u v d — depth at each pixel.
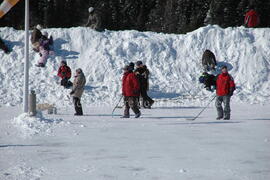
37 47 64.81
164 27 110.75
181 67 65.19
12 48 66.50
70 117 37.91
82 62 64.81
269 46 69.38
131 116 39.25
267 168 17.42
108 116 39.19
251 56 67.31
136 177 15.95
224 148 21.98
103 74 62.28
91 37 69.06
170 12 109.88
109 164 18.17
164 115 40.25
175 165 17.98
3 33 69.50
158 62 65.75
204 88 60.59
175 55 67.38
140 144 23.19
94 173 16.55
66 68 57.66
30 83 58.84
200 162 18.58
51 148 21.89
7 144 23.12
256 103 53.12
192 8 108.06
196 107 49.44
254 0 99.31
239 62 66.62
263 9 100.75
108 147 22.22
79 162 18.58
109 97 55.97
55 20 109.44
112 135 26.45
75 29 70.69
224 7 99.25
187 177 15.92
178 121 34.69
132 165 18.00
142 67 49.44
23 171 16.80
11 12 103.25
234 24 99.50
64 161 18.77
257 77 64.12
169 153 20.61
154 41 69.06
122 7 113.50
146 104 48.44
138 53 67.00
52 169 17.20
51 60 64.12
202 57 64.69
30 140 24.44
